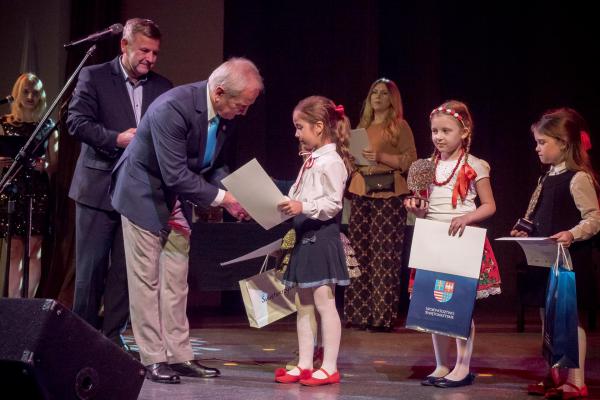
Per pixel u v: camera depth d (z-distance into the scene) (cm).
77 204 384
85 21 633
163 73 671
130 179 335
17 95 533
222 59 684
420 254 337
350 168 361
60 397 210
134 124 390
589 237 316
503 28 794
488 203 339
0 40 652
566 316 307
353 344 477
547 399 314
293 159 750
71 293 599
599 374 386
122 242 387
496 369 393
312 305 352
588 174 325
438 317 330
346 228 579
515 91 795
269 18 744
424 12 777
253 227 505
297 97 753
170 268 350
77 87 386
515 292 779
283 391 320
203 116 331
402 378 361
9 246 411
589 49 788
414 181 343
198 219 510
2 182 375
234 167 725
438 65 780
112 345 225
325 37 755
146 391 312
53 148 575
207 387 325
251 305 357
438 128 348
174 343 352
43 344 204
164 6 671
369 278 539
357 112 756
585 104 787
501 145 794
